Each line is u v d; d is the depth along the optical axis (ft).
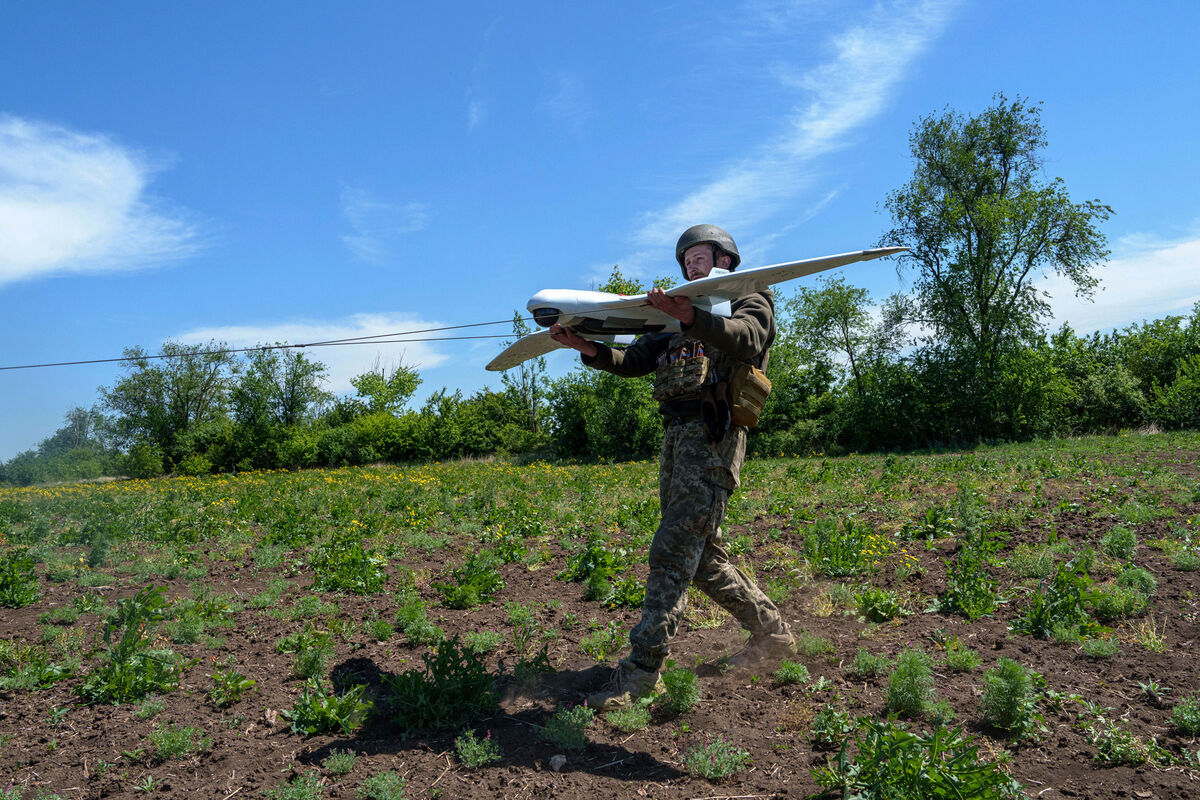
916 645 12.94
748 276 9.60
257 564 25.44
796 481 47.83
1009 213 106.52
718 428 10.96
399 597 18.65
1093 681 10.95
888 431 109.50
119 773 9.56
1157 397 104.42
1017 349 107.04
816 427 114.32
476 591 18.48
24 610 19.42
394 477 82.69
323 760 9.51
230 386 196.44
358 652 14.46
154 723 11.07
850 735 9.18
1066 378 110.93
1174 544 19.61
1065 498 31.07
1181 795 7.80
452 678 10.68
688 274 12.23
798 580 18.13
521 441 145.07
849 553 19.27
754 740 9.55
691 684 10.41
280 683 12.73
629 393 119.55
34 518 46.78
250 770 9.42
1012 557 18.94
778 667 12.00
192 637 15.62
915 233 117.29
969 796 6.97
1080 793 7.93
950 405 106.93
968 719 9.79
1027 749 8.95
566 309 11.21
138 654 12.73
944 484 40.50
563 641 14.80
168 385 212.02
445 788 8.66
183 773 9.46
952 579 15.61
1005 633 13.52
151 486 93.45
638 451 119.75
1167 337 116.47
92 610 18.81
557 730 9.76
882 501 33.27
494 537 29.40
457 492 52.08
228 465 185.26
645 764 9.11
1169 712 9.82
